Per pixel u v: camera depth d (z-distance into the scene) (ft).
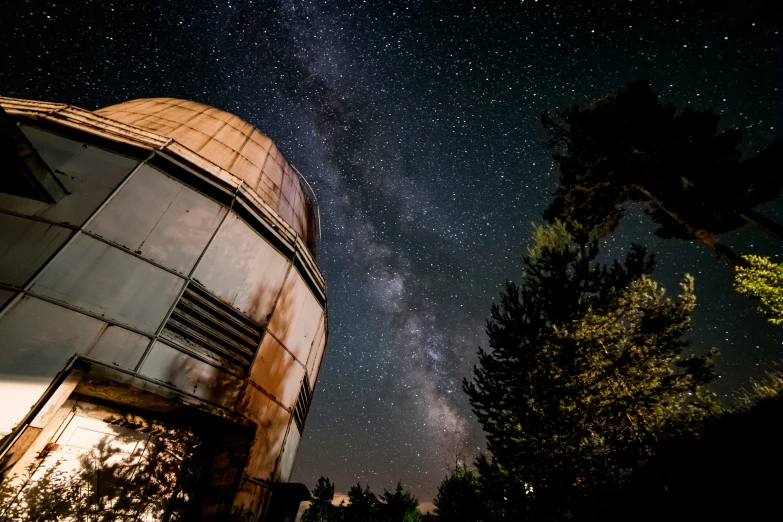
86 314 16.78
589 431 29.43
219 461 21.18
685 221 33.88
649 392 29.68
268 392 24.68
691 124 29.73
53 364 14.96
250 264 26.04
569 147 38.58
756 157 26.96
